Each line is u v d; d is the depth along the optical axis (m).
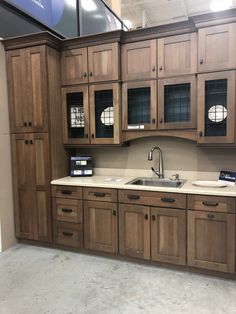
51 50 2.89
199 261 2.39
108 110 2.93
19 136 3.04
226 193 2.24
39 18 3.09
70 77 3.02
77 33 3.62
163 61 2.63
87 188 2.78
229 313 1.89
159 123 2.71
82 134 3.10
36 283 2.32
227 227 2.27
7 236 3.06
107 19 4.24
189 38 2.52
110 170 3.32
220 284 2.27
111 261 2.73
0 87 2.93
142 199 2.55
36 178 3.01
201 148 2.90
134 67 2.76
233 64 2.34
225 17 2.32
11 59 2.96
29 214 3.08
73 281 2.35
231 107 2.38
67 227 2.92
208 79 2.44
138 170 3.20
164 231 2.49
